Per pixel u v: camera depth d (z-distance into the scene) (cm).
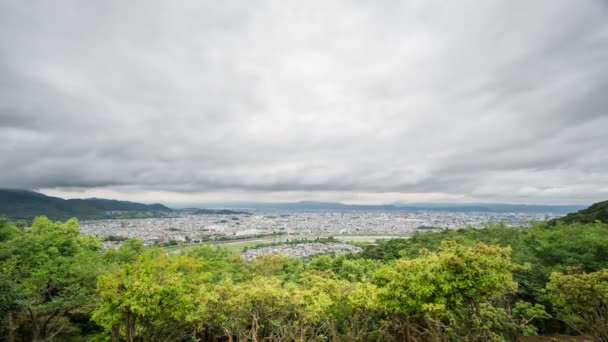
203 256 4041
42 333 2364
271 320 2078
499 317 1969
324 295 1909
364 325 2094
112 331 2147
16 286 1877
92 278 2338
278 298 1873
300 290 2034
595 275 1686
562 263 2677
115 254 3556
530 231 3656
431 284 1476
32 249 2539
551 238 3047
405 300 1631
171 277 1942
